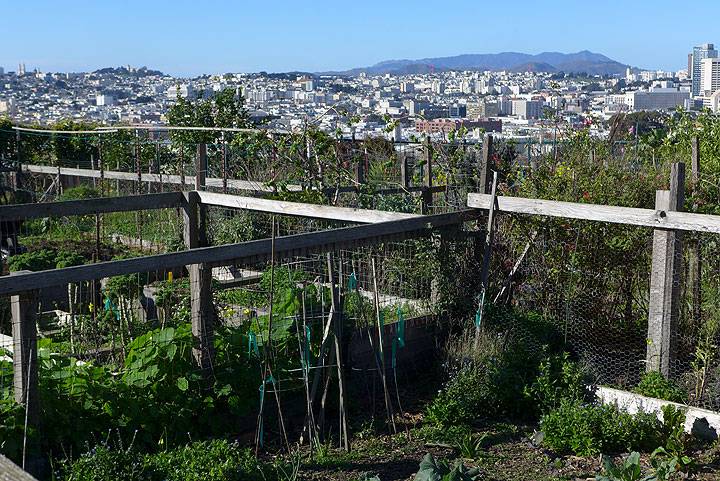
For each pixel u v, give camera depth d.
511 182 11.87
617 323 9.16
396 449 6.82
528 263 9.23
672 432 6.65
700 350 7.68
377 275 9.17
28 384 5.87
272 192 12.82
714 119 14.54
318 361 7.03
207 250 6.63
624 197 10.05
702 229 7.27
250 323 7.57
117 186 17.53
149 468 5.53
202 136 20.58
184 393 6.78
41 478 5.89
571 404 7.27
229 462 5.60
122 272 6.18
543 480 6.11
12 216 8.62
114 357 7.70
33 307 5.86
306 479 6.10
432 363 8.70
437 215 8.52
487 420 7.52
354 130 15.56
